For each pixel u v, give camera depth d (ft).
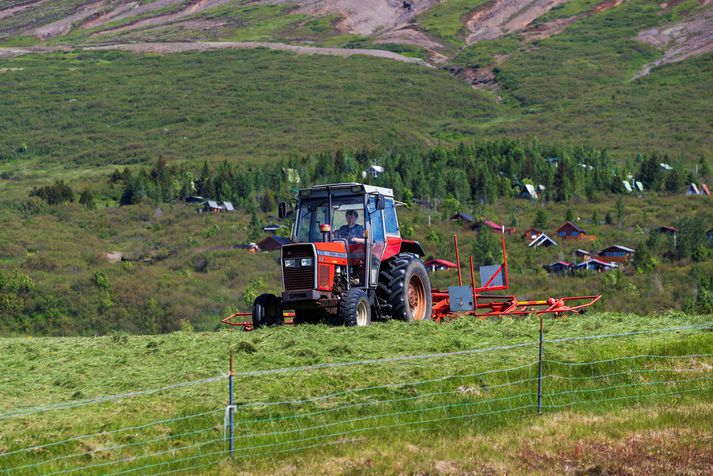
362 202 171.22
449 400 104.37
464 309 179.83
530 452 85.61
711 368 115.44
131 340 159.12
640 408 101.30
